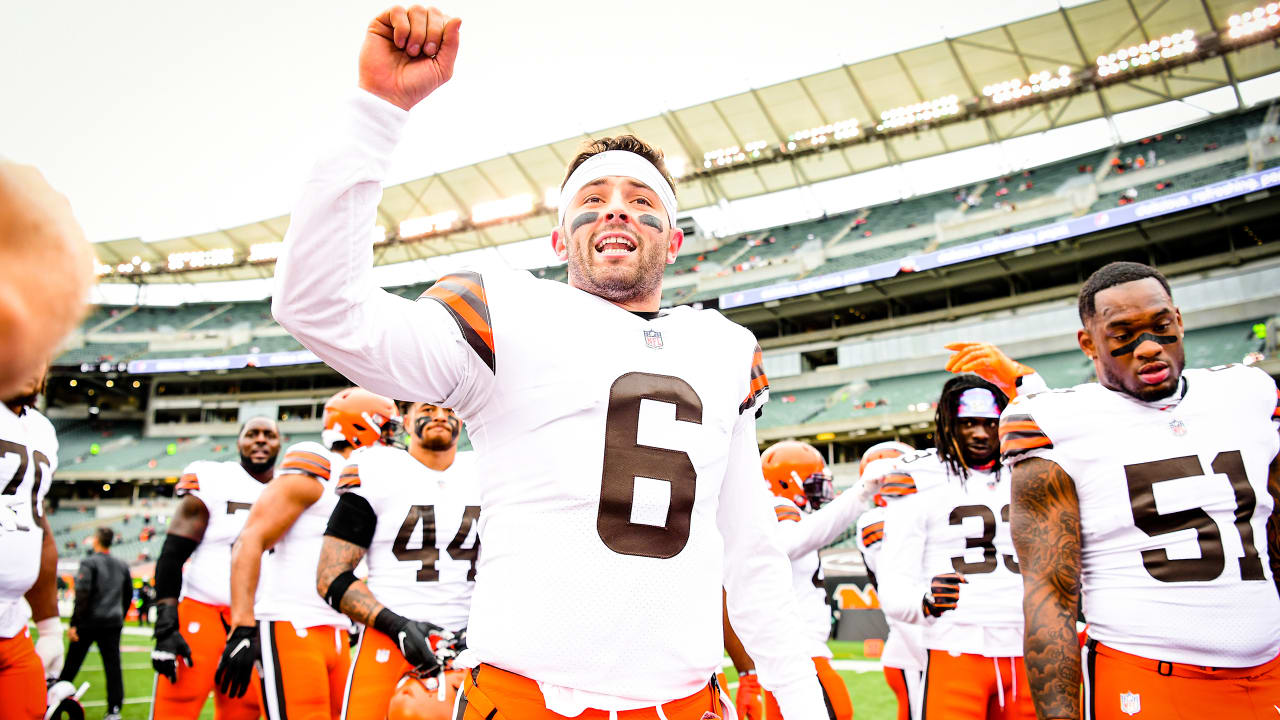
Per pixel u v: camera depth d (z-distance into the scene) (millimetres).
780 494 4289
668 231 1545
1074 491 2049
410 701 2498
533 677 1176
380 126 1110
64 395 35344
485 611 1247
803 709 1513
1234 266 20406
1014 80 22625
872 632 10523
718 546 1394
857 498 3355
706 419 1367
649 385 1310
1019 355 22719
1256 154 20953
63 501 31734
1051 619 1931
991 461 3162
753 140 25844
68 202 525
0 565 2529
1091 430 2037
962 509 3129
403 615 2869
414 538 2938
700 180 27578
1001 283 24719
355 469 2977
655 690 1204
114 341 34688
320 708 3232
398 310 1170
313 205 1050
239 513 3998
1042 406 2123
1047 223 23109
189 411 34406
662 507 1255
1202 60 20906
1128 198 22141
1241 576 1877
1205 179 21359
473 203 29594
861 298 25484
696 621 1275
